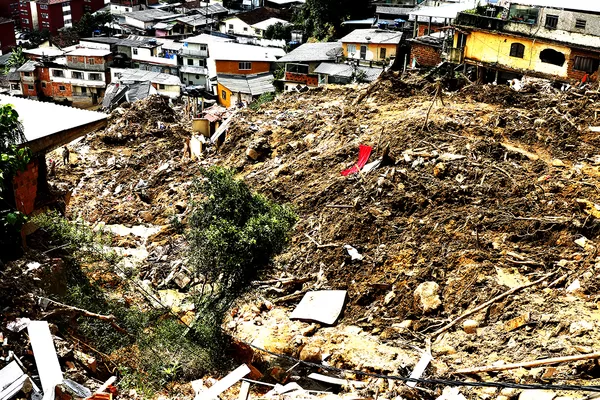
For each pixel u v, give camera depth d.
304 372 12.00
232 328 13.45
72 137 14.10
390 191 16.61
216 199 12.40
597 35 28.97
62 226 13.24
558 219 14.45
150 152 27.48
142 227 20.02
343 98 27.27
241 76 53.47
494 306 12.41
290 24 68.69
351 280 14.53
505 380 10.40
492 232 14.63
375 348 12.15
